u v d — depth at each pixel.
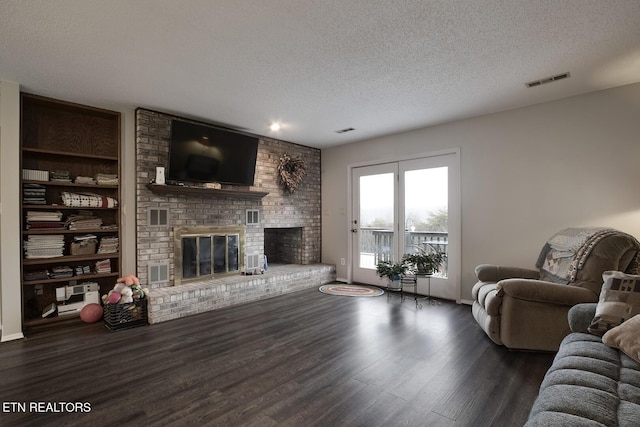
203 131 3.95
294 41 2.29
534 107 3.55
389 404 1.90
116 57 2.50
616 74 2.82
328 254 5.68
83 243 3.47
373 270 5.09
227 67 2.68
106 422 1.75
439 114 3.88
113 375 2.26
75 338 2.94
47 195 3.44
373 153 5.02
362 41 2.29
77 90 3.13
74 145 3.60
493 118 3.83
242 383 2.15
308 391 2.04
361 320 3.42
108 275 3.57
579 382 1.37
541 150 3.51
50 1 1.82
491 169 3.85
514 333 2.55
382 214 4.94
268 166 4.96
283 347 2.73
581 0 1.85
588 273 2.48
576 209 3.30
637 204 2.99
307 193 5.56
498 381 2.16
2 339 2.88
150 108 3.66
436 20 2.05
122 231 3.65
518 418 1.76
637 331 1.62
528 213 3.60
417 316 3.55
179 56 2.49
